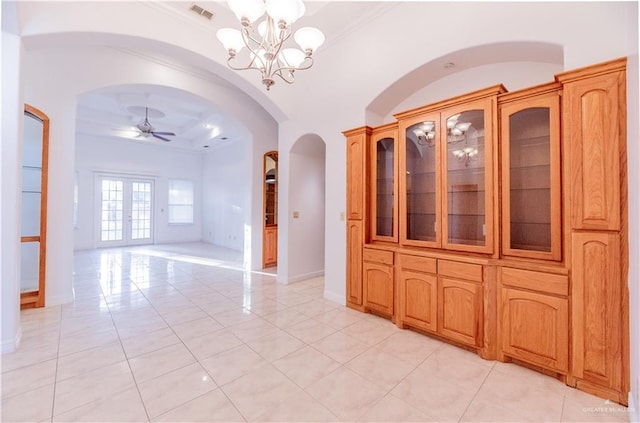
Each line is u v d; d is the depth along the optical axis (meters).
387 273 3.09
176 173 9.48
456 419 1.67
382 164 3.41
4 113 2.33
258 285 4.46
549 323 2.05
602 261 1.84
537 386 1.98
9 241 2.36
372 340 2.65
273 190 6.09
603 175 1.84
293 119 4.38
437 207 2.76
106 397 1.82
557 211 2.12
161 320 3.06
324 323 3.03
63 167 3.50
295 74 4.31
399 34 3.12
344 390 1.92
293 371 2.13
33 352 2.36
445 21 2.76
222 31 2.17
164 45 3.20
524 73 2.71
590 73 1.88
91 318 3.08
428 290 2.70
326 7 3.20
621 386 1.76
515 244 2.41
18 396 1.82
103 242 8.21
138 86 4.21
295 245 4.64
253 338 2.67
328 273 3.82
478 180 2.62
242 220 8.02
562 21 2.17
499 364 2.26
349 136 3.54
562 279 1.99
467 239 2.69
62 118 3.49
